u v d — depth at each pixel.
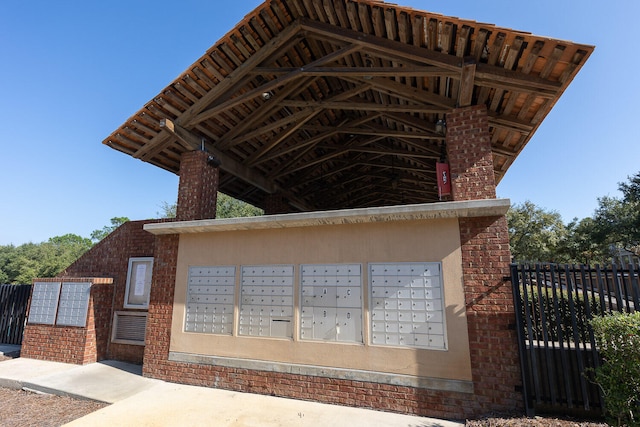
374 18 5.86
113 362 8.38
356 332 5.75
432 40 5.67
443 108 6.69
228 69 7.31
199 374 6.67
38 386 6.62
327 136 10.01
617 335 3.66
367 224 6.08
